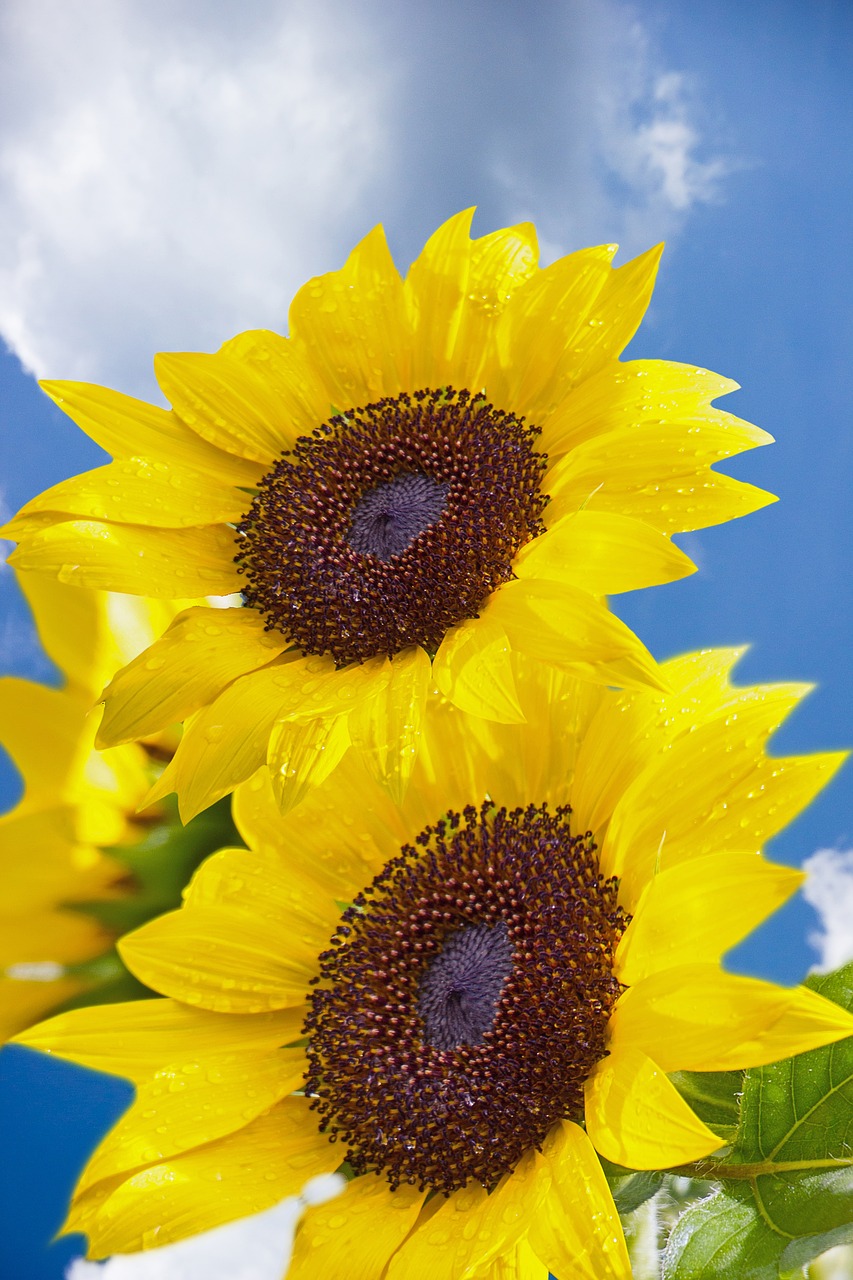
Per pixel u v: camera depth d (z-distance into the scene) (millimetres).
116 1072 541
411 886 556
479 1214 514
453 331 610
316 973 556
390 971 548
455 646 556
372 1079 536
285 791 546
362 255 621
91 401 606
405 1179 526
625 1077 493
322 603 579
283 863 563
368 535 586
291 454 608
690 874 506
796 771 521
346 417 608
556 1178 497
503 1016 529
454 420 597
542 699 558
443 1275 500
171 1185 526
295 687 572
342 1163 535
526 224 621
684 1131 480
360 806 564
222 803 583
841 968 519
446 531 575
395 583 574
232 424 610
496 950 542
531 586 548
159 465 604
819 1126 512
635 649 530
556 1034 523
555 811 556
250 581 596
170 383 612
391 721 549
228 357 618
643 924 508
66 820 569
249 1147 536
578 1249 485
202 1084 541
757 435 565
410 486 593
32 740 571
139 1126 533
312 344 617
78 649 584
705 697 544
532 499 580
